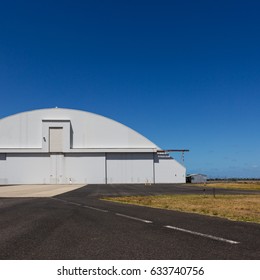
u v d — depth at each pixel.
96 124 94.00
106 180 92.31
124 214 16.25
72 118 93.38
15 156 90.00
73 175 91.25
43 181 90.06
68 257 7.19
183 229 11.03
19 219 14.49
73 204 23.67
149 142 94.94
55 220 14.01
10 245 8.48
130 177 93.38
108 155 93.44
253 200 25.09
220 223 12.58
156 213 16.70
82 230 11.06
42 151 90.56
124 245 8.37
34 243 8.73
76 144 92.94
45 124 91.44
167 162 95.00
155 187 60.88
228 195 32.81
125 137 94.38
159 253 7.45
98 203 24.55
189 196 31.62
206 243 8.49
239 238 9.20
